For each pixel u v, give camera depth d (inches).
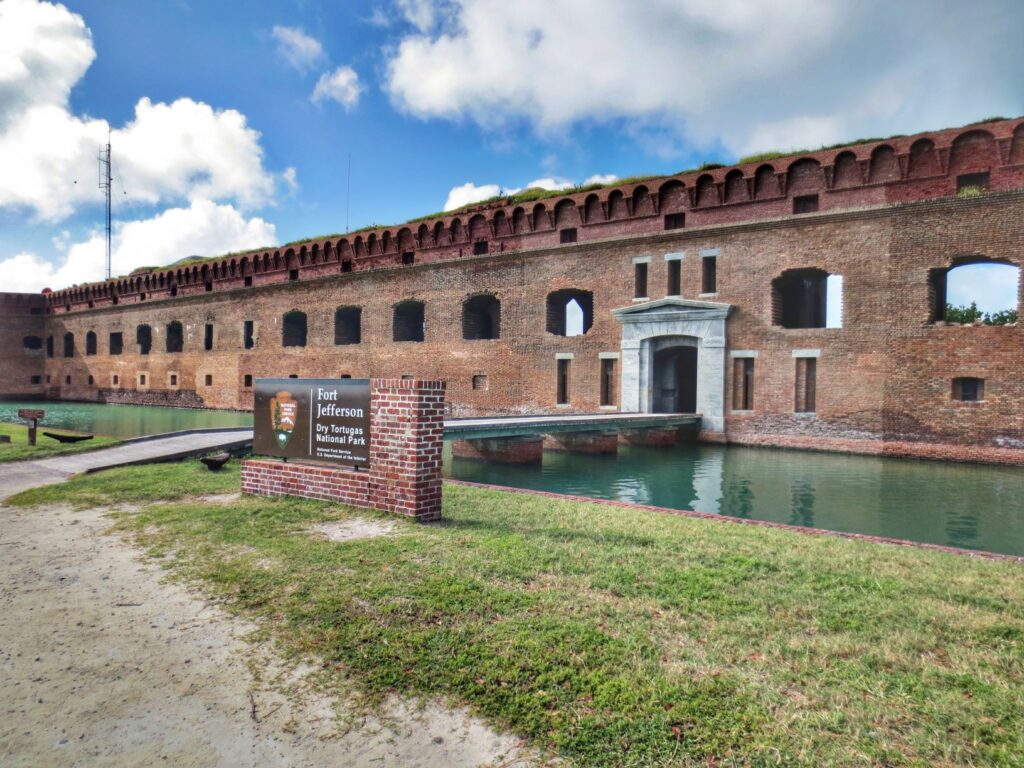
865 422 821.2
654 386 1066.1
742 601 185.2
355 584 196.2
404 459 287.4
